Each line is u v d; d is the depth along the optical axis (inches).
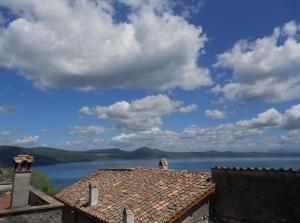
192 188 673.0
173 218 593.9
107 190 884.6
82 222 818.8
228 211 622.8
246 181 597.9
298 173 518.6
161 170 879.1
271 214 550.9
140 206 682.2
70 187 1086.4
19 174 620.1
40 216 576.1
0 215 541.3
